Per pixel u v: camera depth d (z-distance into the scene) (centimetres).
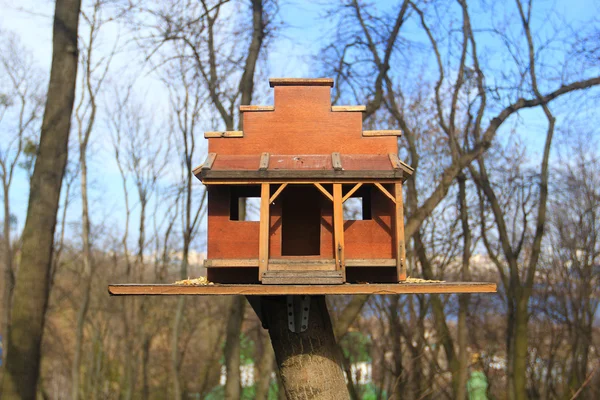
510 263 1385
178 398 1727
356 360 1781
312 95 548
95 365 2855
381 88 1298
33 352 701
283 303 474
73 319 2923
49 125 751
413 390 1423
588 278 1719
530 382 1783
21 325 700
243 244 508
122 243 2711
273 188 506
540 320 1797
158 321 2669
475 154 1171
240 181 494
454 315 1669
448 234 1709
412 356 1443
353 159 522
